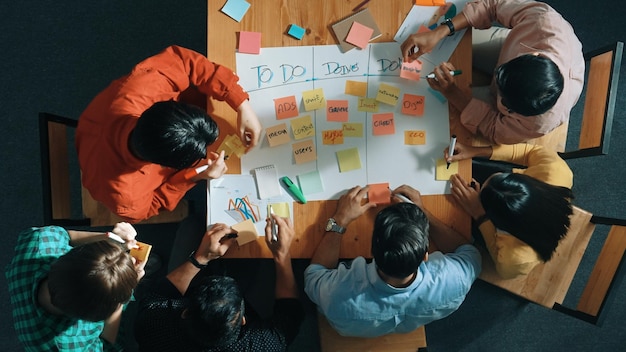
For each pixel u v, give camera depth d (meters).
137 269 1.52
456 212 1.57
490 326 2.18
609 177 2.25
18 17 2.27
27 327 1.30
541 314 2.18
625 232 1.60
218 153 1.54
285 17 1.58
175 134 1.17
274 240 1.50
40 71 2.25
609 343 2.17
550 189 1.51
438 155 1.57
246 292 1.86
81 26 2.28
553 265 1.75
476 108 1.55
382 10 1.60
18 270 1.33
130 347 2.07
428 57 1.59
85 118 1.42
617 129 2.27
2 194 2.18
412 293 1.41
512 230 1.50
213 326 1.26
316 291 1.51
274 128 1.54
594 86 1.67
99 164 1.36
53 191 1.53
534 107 1.36
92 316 1.20
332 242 1.52
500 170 2.12
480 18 1.58
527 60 1.35
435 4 1.61
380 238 1.28
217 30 1.58
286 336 1.52
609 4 2.30
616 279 1.56
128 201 1.41
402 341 1.68
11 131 2.22
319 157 1.55
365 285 1.43
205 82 1.50
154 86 1.41
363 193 1.52
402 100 1.57
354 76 1.57
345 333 1.58
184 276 1.55
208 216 1.52
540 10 1.53
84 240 1.56
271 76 1.57
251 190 1.53
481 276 1.78
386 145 1.56
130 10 2.29
